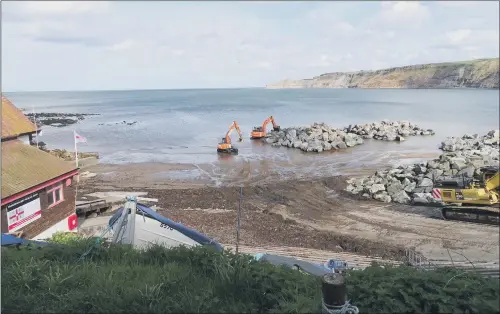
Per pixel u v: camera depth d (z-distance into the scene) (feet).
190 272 25.76
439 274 22.20
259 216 83.05
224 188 106.01
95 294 21.93
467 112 348.18
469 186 82.33
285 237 71.41
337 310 18.54
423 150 170.09
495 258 59.93
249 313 20.36
